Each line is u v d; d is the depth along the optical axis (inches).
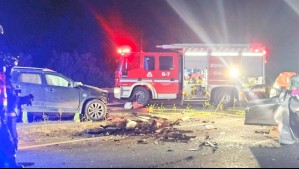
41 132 465.1
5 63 325.7
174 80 794.8
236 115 644.1
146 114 639.8
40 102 546.0
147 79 791.1
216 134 460.8
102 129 478.3
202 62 792.9
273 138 438.0
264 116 433.1
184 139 426.6
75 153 358.6
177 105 829.8
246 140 425.1
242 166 310.8
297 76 404.8
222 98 789.9
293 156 348.8
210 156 346.9
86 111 563.5
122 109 740.7
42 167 306.7
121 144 400.8
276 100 426.6
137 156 346.9
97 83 1346.0
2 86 309.1
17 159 333.7
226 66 793.6
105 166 310.8
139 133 460.8
